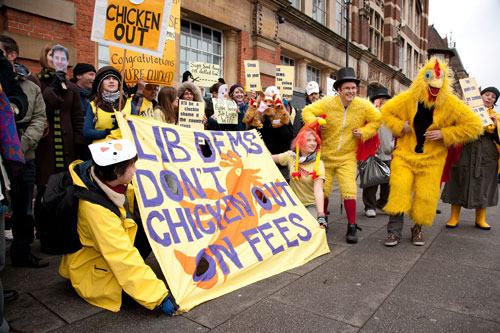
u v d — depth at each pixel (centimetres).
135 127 304
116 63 374
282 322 219
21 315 224
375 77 1912
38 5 548
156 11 320
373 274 300
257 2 963
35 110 299
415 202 386
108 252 217
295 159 396
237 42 951
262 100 445
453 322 221
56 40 579
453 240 412
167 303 223
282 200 365
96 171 221
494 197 462
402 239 417
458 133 363
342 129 410
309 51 1258
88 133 315
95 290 237
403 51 2436
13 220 303
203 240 280
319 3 1400
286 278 290
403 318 225
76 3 600
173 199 288
